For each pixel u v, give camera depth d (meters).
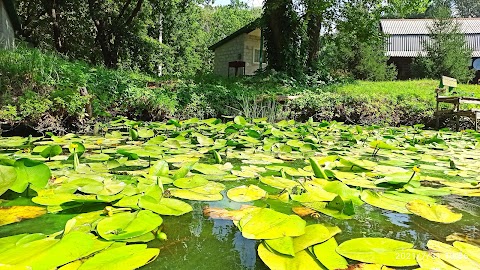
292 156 2.22
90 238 0.76
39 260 0.65
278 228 0.82
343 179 1.47
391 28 20.64
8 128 3.69
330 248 0.75
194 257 0.76
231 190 1.25
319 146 2.69
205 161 1.94
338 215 1.01
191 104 6.38
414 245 0.83
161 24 17.94
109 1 12.54
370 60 15.07
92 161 1.84
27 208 1.03
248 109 6.42
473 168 1.90
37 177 1.11
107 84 5.54
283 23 10.93
